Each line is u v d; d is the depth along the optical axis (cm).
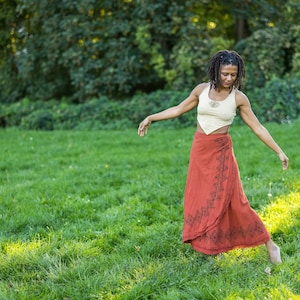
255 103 1530
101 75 1739
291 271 468
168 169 922
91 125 1598
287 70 1741
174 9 1661
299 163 898
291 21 1802
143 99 1636
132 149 1152
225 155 477
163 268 491
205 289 444
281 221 596
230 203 481
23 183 855
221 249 482
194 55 1634
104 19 1722
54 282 481
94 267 508
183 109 502
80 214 680
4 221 659
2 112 1766
